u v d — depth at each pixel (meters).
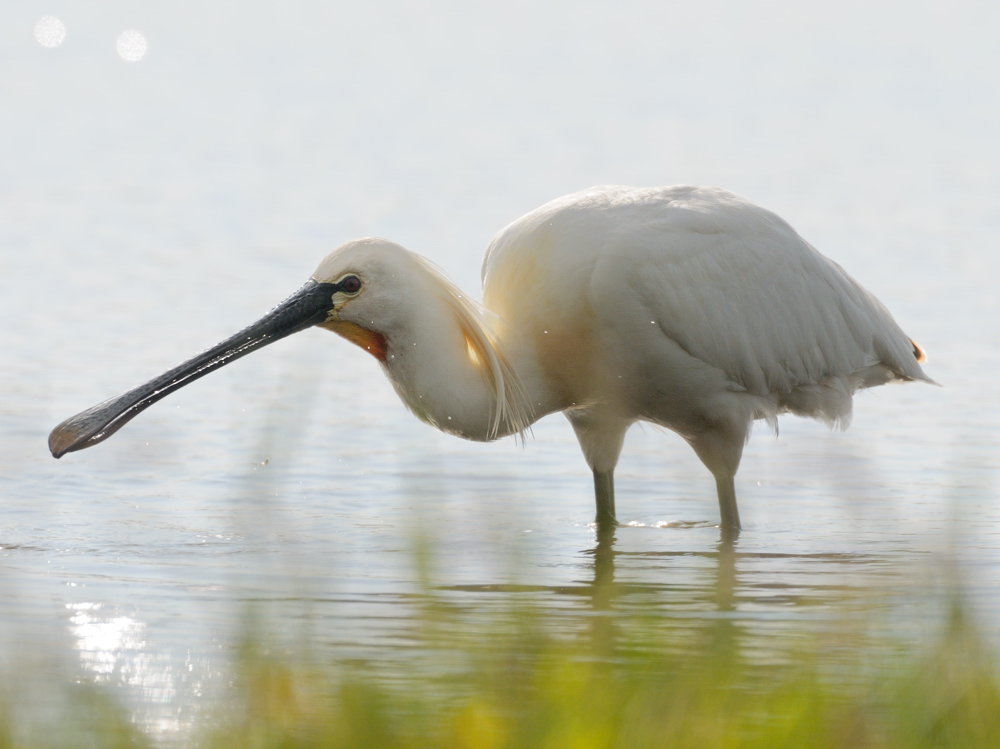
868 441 16.28
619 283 11.93
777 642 8.74
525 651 8.26
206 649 8.58
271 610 9.36
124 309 22.94
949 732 6.79
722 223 12.65
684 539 12.34
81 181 37.28
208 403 17.42
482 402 11.60
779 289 12.80
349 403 17.59
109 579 10.46
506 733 6.70
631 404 12.62
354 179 38.12
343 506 13.03
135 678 7.93
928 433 16.59
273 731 6.87
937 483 14.24
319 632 8.79
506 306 12.23
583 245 12.08
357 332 11.61
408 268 11.47
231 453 15.01
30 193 35.06
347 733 6.79
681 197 12.88
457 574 10.62
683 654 8.39
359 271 11.41
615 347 12.16
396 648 8.49
